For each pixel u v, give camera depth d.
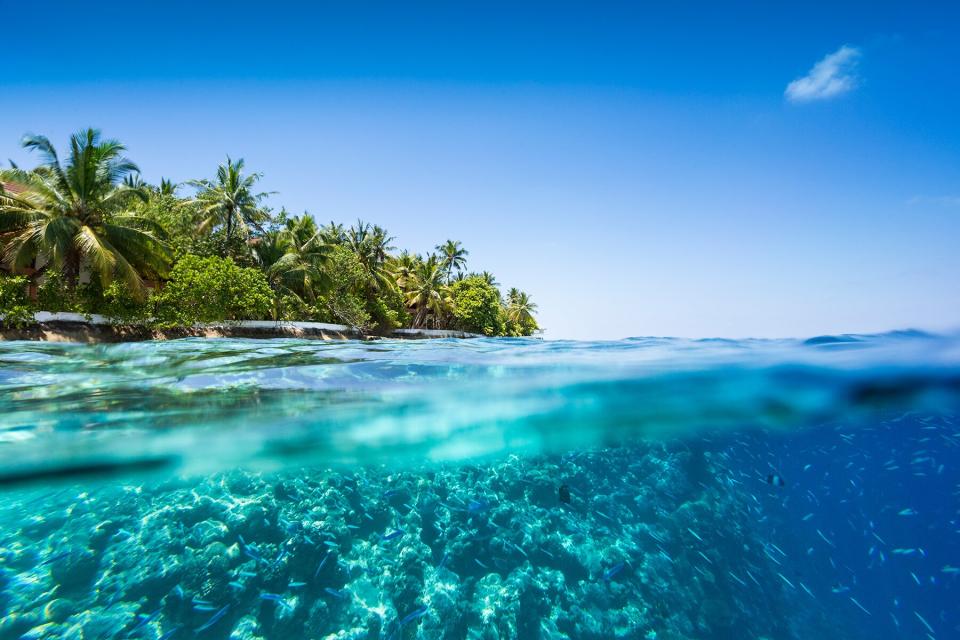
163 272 22.84
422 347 13.23
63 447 7.22
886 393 10.52
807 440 18.50
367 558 8.77
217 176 30.94
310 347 13.05
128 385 7.79
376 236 43.34
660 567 10.60
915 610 12.95
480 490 13.65
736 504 16.23
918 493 24.11
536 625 7.82
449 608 7.79
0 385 7.49
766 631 9.40
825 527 17.20
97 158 20.16
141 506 9.82
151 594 7.14
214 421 7.53
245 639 6.54
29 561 7.79
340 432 9.03
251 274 25.83
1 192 19.12
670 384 8.81
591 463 16.62
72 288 20.38
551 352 11.02
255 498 10.64
